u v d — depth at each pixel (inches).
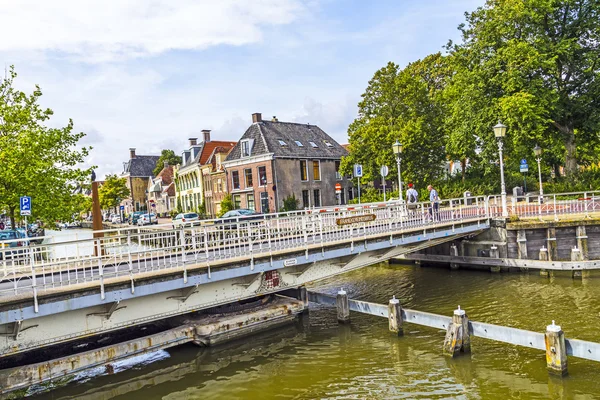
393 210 669.9
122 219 2598.4
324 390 370.6
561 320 491.2
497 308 557.0
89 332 386.3
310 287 766.5
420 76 1455.5
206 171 1930.4
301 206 1526.8
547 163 1370.6
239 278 490.0
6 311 331.0
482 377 370.3
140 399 376.2
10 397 383.9
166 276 412.5
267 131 1571.1
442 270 829.8
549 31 1037.2
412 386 364.5
